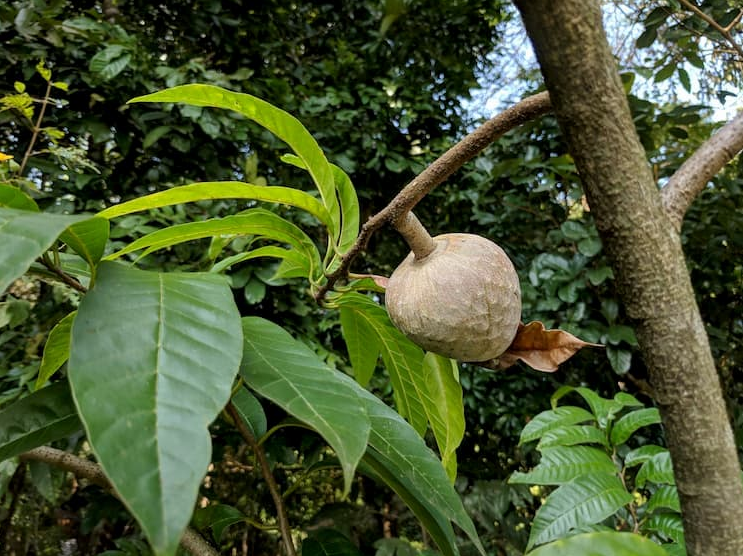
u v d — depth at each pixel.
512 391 2.39
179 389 0.36
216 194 0.66
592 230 2.20
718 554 0.39
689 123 2.19
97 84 2.07
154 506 0.28
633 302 0.40
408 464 0.66
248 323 0.63
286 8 3.09
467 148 0.52
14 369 1.71
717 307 2.43
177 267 1.93
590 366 2.41
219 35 2.82
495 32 3.19
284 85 2.51
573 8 0.34
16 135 2.12
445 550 0.66
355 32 3.20
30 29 1.97
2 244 0.36
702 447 0.40
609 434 1.15
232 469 2.46
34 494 2.16
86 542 2.37
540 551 0.42
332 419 0.44
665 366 0.40
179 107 2.17
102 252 0.50
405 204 0.60
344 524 2.20
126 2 2.81
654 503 0.98
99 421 0.32
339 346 2.34
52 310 1.80
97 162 2.24
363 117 2.73
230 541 2.47
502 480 2.44
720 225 2.29
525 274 2.44
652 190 0.39
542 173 2.57
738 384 2.54
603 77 0.35
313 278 0.81
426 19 2.59
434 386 0.80
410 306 0.65
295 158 0.75
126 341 0.39
